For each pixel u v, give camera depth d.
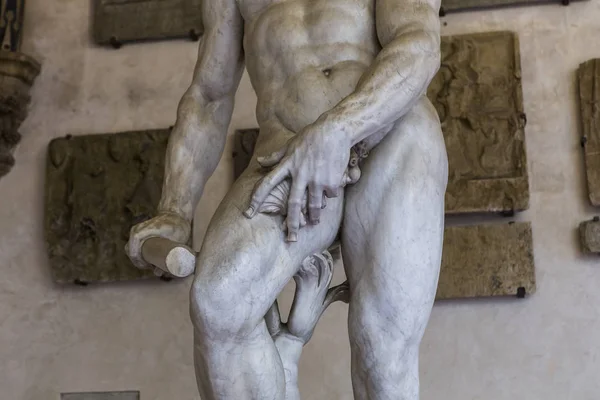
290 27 2.62
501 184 5.58
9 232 6.32
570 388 5.36
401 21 2.49
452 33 5.98
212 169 2.93
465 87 5.79
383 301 2.48
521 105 5.71
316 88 2.51
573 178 5.64
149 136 6.21
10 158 6.39
